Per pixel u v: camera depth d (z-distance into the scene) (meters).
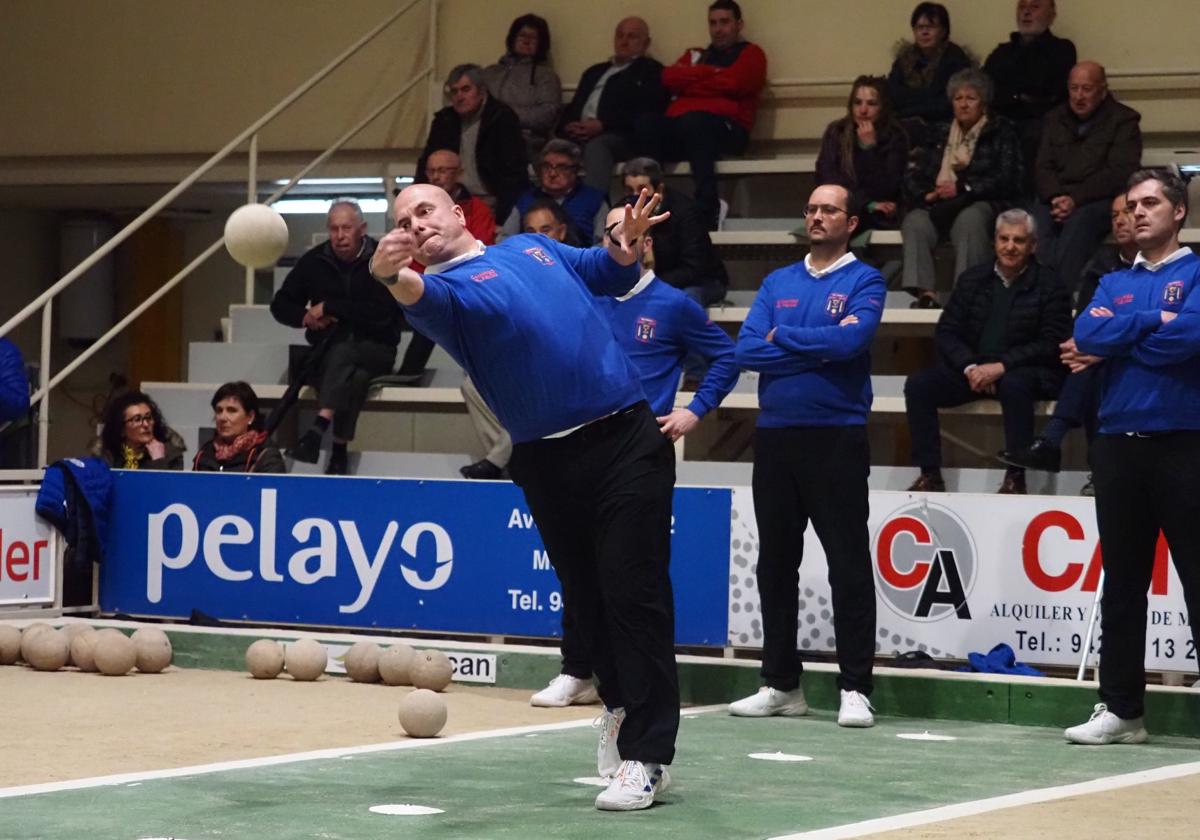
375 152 23.72
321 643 14.78
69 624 15.52
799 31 21.80
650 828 7.92
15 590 16.02
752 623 13.92
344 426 17.86
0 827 7.75
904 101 19.34
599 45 22.59
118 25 24.81
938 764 10.33
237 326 20.81
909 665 13.35
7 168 25.39
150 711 12.16
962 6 20.95
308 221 25.61
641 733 8.58
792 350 12.03
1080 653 13.05
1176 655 12.78
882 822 8.11
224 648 15.08
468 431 21.31
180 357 27.45
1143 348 11.03
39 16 25.12
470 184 20.25
